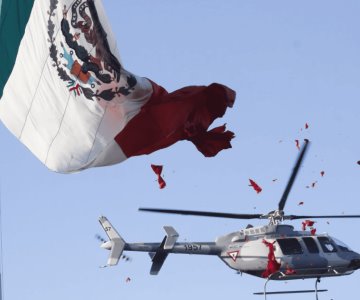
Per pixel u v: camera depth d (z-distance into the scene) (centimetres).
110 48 4112
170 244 11319
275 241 10569
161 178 4934
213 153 4441
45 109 4147
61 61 4116
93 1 4069
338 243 10700
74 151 4162
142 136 4291
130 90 4200
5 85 4150
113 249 11806
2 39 4144
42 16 4100
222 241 11244
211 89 4375
